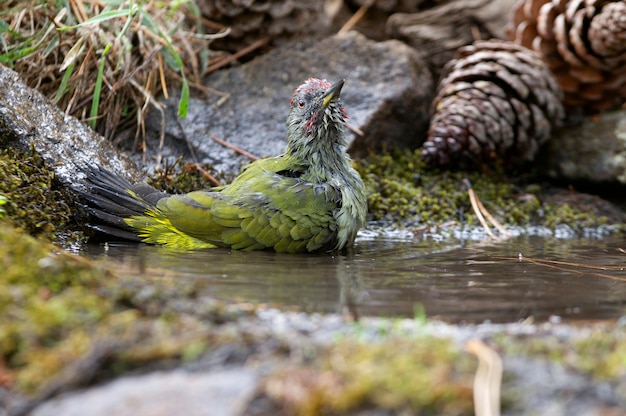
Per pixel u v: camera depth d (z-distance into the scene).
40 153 9.66
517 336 5.35
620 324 5.77
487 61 13.02
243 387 4.45
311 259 9.06
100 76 11.03
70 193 9.60
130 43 12.26
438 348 4.80
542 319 6.14
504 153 13.17
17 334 4.85
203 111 12.75
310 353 4.80
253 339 4.96
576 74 13.14
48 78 11.93
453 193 12.58
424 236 11.32
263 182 9.66
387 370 4.48
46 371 4.61
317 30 14.65
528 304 6.72
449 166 13.14
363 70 13.55
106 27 12.16
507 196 12.77
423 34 15.36
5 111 9.62
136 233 9.60
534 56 13.00
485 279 7.97
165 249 9.27
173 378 4.57
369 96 13.18
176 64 12.39
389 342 4.92
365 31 16.06
